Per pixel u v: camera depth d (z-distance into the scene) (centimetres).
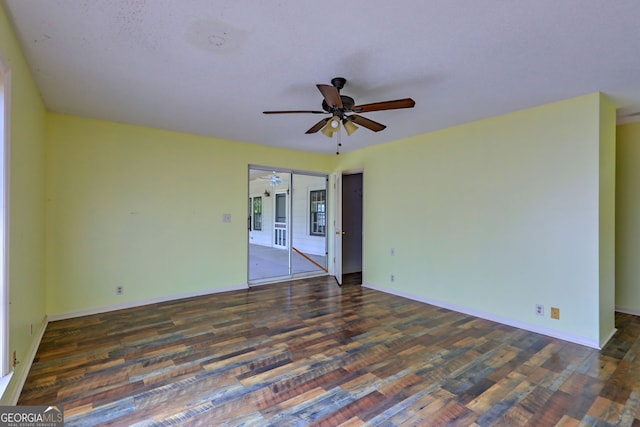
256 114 365
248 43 216
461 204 401
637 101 316
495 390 222
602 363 262
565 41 210
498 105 331
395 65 246
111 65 248
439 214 426
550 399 212
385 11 181
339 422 187
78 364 256
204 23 194
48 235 356
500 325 351
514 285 351
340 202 563
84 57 236
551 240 324
